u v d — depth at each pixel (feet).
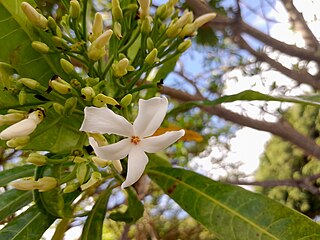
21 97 0.48
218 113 1.12
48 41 0.51
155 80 0.65
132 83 0.51
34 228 0.53
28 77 0.51
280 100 0.52
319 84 1.22
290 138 1.14
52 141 0.54
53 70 0.52
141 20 0.52
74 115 0.54
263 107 1.31
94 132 0.43
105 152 0.43
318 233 0.48
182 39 0.55
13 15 0.49
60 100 0.50
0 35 0.50
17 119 0.48
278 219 0.49
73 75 0.49
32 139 0.54
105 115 0.42
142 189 0.63
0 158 1.11
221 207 0.53
